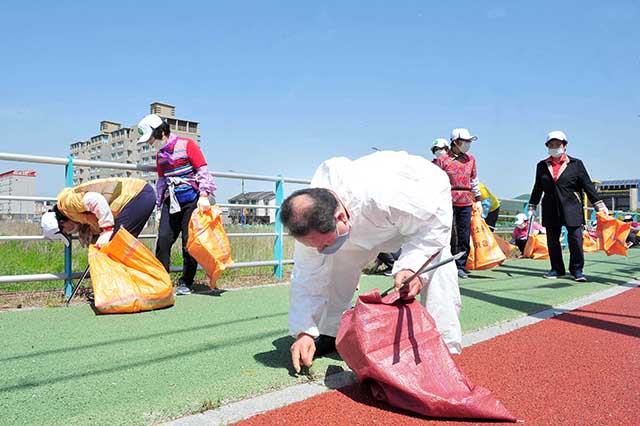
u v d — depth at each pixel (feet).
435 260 8.52
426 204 7.99
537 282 21.15
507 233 39.93
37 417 6.47
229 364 8.95
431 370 7.24
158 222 16.92
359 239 8.70
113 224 14.29
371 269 23.45
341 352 7.71
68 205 14.16
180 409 6.82
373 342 7.30
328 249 7.48
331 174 8.50
